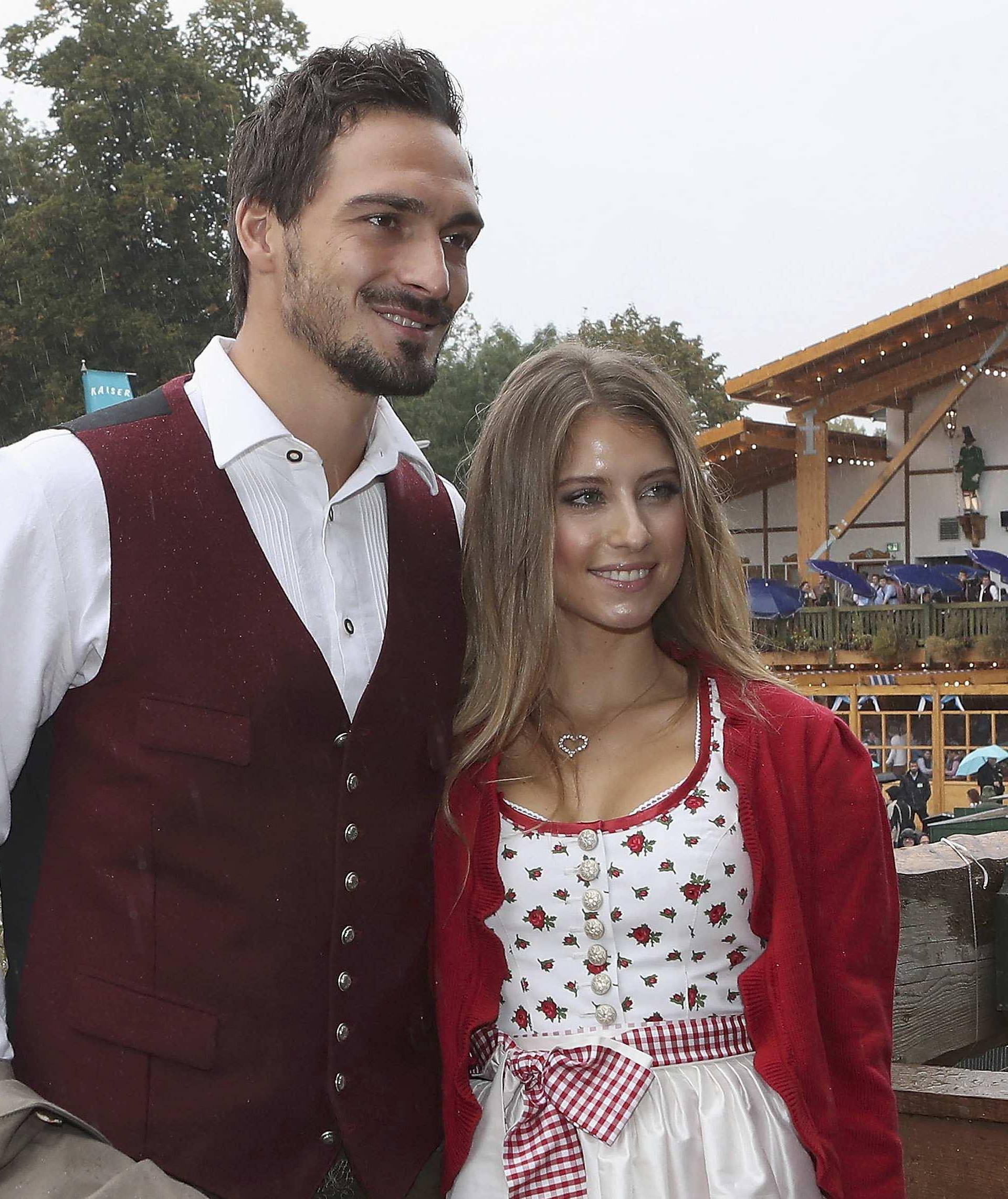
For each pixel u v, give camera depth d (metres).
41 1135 1.40
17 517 1.48
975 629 17.91
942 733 18.02
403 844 1.71
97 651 1.55
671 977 1.66
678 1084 1.61
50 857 1.58
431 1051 1.78
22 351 22.45
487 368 28.95
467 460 2.05
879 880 1.67
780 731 1.69
